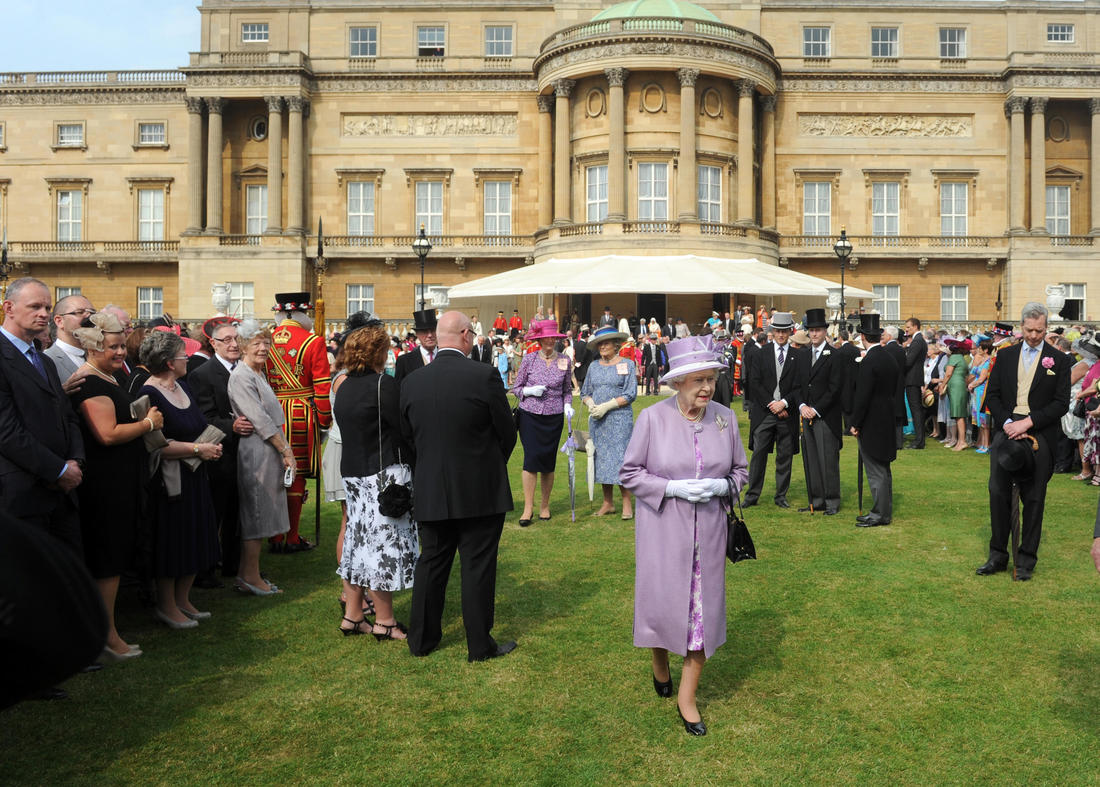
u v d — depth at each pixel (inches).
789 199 1983.3
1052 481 595.2
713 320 1310.3
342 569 297.3
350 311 1999.3
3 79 2064.5
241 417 343.0
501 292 1430.9
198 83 1920.5
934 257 1963.6
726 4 2046.0
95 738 219.9
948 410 792.9
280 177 1931.6
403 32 2065.7
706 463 225.5
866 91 1979.6
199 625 310.0
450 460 270.7
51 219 2057.1
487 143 1985.7
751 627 302.8
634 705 240.2
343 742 218.4
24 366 239.8
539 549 415.2
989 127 1988.2
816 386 487.8
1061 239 1929.1
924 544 418.3
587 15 2034.9
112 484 271.7
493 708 238.4
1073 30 2050.9
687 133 1738.4
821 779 200.8
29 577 95.3
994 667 266.2
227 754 211.9
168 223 2047.2
